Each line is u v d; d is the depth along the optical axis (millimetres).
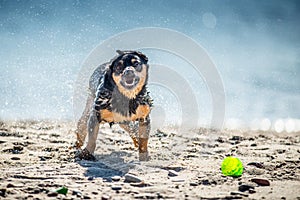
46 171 8258
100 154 10039
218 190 7371
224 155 10227
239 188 7461
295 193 7262
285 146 11641
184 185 7613
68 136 12141
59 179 7781
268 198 6965
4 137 11594
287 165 9195
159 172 8508
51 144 10914
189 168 8844
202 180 7910
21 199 6633
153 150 10602
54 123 13766
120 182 7730
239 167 8289
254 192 7289
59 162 9055
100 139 11516
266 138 13461
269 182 7785
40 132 12484
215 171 8594
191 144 11508
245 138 13094
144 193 7102
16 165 8703
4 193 6840
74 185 7461
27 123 13555
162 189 7328
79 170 8406
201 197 6945
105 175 8180
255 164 9023
